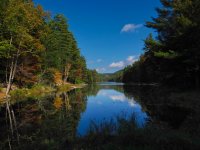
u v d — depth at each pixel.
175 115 14.38
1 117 15.70
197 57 24.78
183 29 25.48
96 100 27.69
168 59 28.58
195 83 28.55
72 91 46.12
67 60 63.62
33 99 27.36
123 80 160.25
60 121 13.81
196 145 6.83
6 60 33.69
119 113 16.58
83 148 7.52
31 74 37.03
